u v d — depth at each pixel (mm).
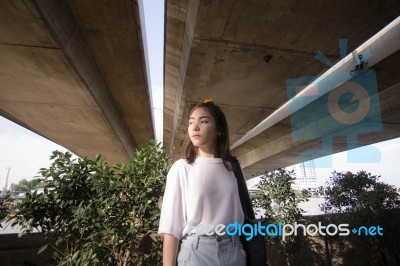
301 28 5465
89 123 11359
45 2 4984
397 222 4133
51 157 2715
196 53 6297
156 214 2541
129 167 2658
